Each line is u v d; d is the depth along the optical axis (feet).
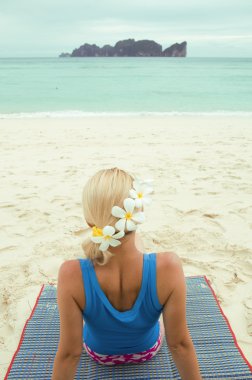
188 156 24.67
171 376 7.11
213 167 21.93
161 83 108.27
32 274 11.10
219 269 11.23
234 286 10.43
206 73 165.17
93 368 7.32
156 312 5.32
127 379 7.07
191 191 17.81
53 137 31.76
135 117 46.62
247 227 14.05
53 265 11.55
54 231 13.75
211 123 40.65
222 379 7.20
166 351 7.65
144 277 5.00
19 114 49.52
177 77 136.77
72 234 13.50
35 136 32.17
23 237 13.33
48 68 216.13
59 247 12.57
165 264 5.06
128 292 5.10
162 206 15.99
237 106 60.49
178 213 15.28
